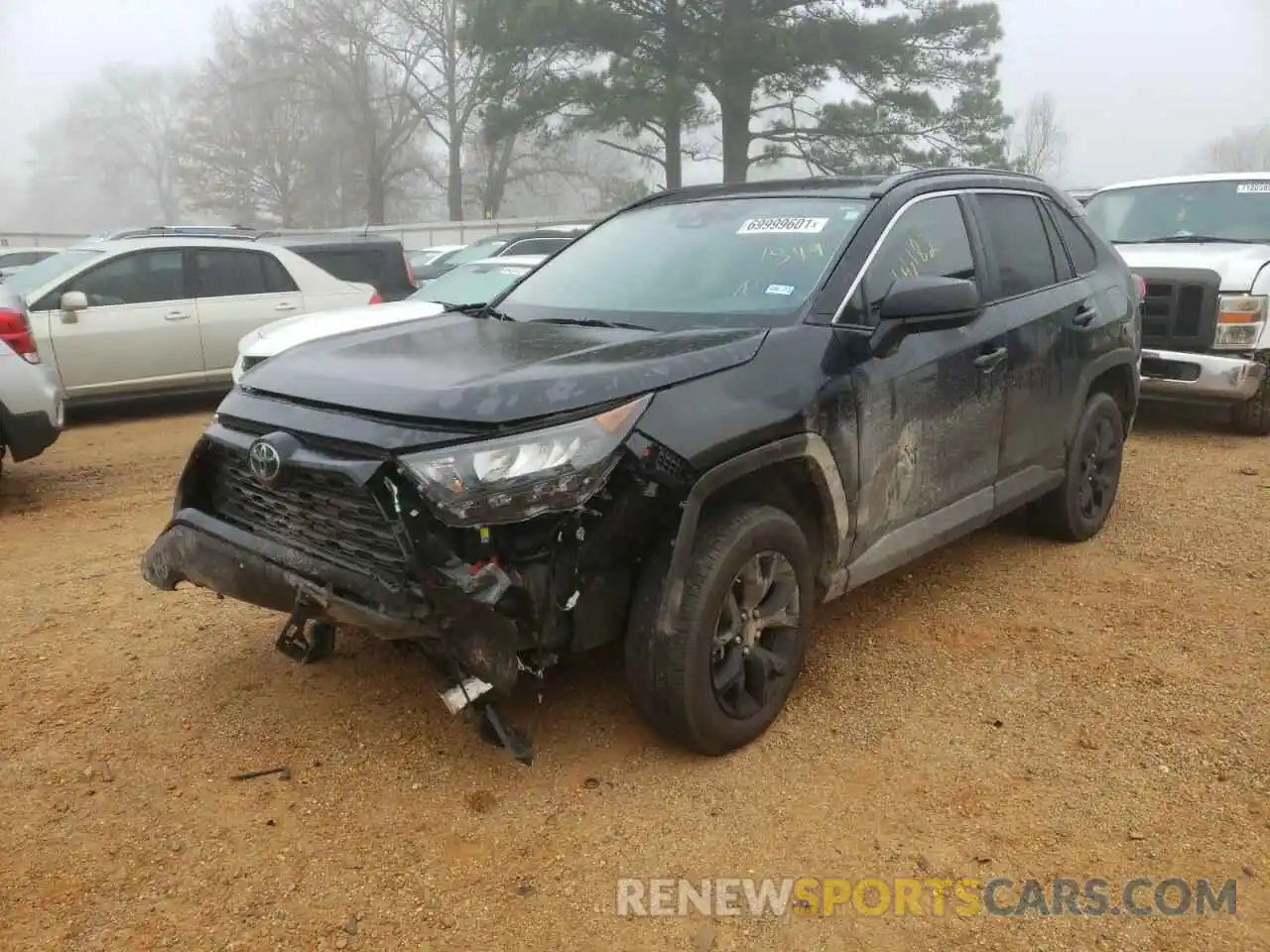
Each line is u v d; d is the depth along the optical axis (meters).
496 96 31.27
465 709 3.25
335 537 3.10
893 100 29.36
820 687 3.86
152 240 9.87
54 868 2.85
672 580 3.05
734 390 3.22
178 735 3.54
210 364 10.02
